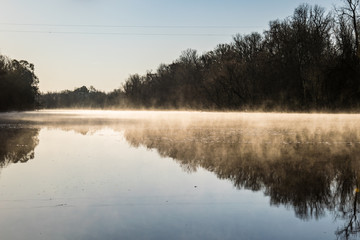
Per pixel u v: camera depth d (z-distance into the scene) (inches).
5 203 297.4
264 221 259.8
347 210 284.4
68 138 774.5
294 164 462.0
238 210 283.9
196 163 472.4
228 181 374.3
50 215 269.4
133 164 466.0
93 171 420.8
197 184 361.7
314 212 280.2
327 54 2050.9
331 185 356.5
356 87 1806.1
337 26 1948.8
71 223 253.0
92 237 228.2
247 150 589.3
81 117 1964.8
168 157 520.4
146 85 4362.7
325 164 461.4
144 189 341.7
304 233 238.1
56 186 350.9
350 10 1838.1
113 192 331.0
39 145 654.5
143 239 225.0
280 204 298.7
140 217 265.6
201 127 1136.8
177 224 252.1
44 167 443.5
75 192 330.6
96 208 286.0
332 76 1873.8
